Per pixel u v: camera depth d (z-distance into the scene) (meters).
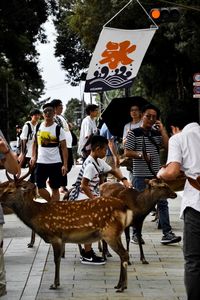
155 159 9.05
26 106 56.78
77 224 6.61
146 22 28.70
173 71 32.66
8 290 6.64
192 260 5.39
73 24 33.16
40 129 9.88
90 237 6.68
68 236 6.67
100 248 8.55
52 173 9.90
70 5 39.97
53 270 7.54
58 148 9.92
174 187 7.45
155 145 9.05
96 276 7.25
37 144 9.98
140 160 9.00
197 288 5.34
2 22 41.69
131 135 9.05
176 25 25.75
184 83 32.31
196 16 25.30
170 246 8.91
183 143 5.50
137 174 9.03
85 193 7.70
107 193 7.79
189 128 5.60
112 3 29.88
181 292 6.54
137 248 8.80
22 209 6.67
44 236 6.71
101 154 7.80
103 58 12.14
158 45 29.41
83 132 12.15
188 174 5.48
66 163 9.98
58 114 12.51
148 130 9.07
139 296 6.41
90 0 31.47
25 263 7.89
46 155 9.86
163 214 8.99
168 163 5.48
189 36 25.89
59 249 6.69
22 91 52.22
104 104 41.19
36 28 43.19
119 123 11.55
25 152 11.94
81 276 7.25
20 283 6.93
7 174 6.86
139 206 7.53
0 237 6.11
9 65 46.41
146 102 11.37
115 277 7.20
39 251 8.60
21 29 42.91
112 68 12.16
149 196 7.47
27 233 9.95
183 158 5.50
